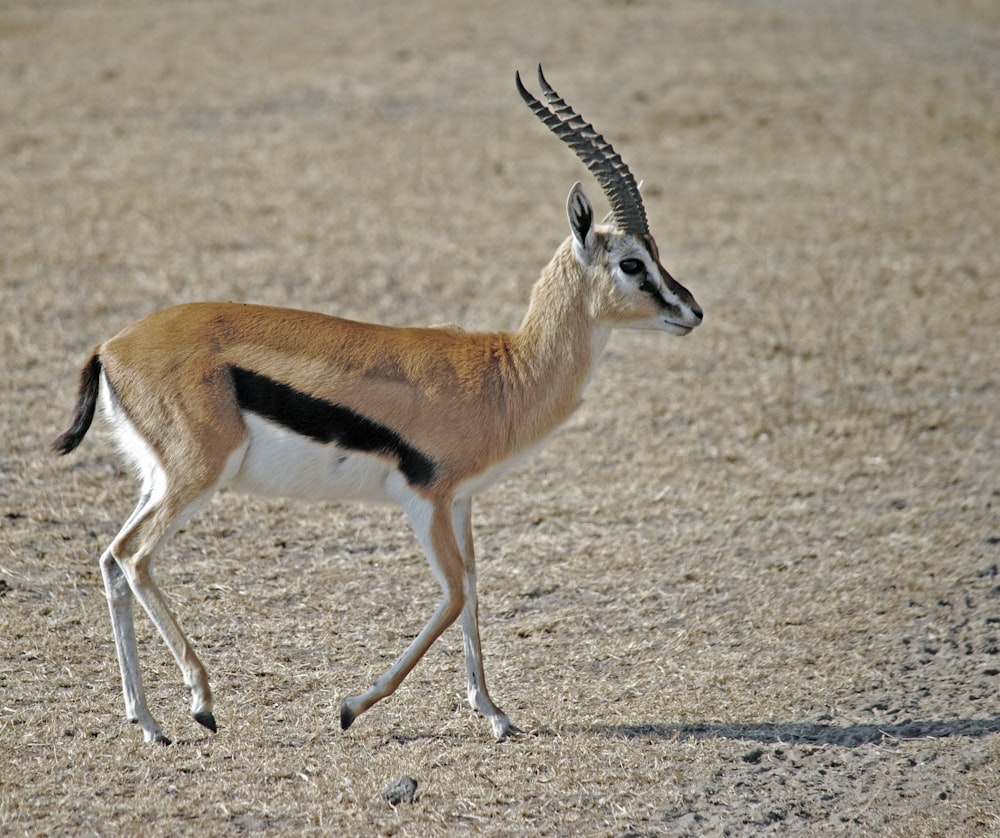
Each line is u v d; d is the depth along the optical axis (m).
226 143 49.56
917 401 30.33
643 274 18.34
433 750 17.30
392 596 21.70
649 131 52.72
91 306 33.16
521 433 18.16
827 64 65.31
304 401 16.77
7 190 42.50
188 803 15.71
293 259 37.53
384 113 54.56
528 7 76.69
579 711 18.50
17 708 17.78
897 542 24.00
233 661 19.47
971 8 82.50
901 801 16.33
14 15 69.25
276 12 73.25
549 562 23.12
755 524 24.72
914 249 40.53
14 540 22.61
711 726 18.16
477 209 43.03
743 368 31.98
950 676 19.52
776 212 43.78
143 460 16.88
